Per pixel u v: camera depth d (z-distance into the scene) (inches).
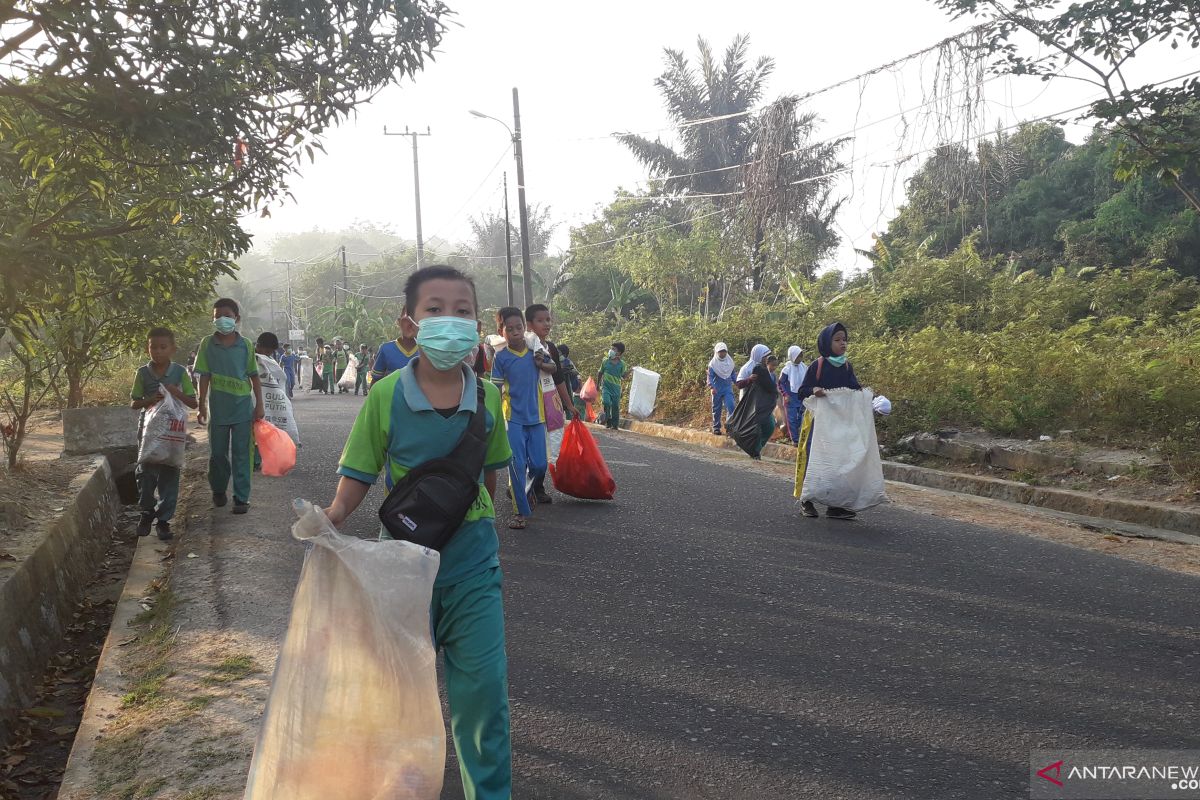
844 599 222.2
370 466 105.8
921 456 470.3
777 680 171.2
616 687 168.6
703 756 141.2
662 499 355.3
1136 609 214.5
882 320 768.9
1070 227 1111.0
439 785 97.2
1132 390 418.9
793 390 514.9
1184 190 408.8
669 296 1359.5
